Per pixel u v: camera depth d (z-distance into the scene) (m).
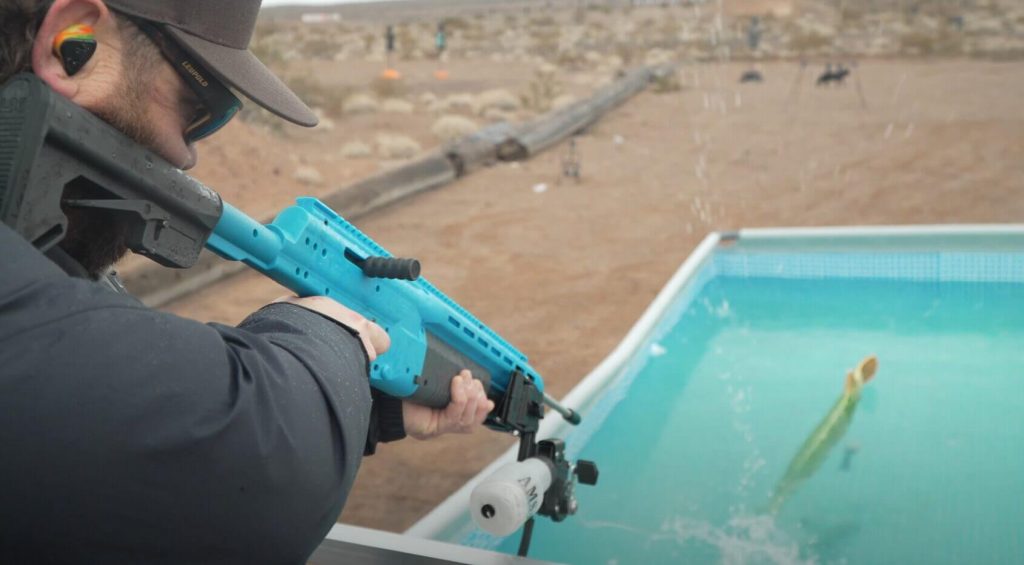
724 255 7.52
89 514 0.66
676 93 20.50
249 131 12.60
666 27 42.25
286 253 1.14
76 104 0.78
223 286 7.50
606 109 17.98
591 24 48.12
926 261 6.95
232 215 1.03
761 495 3.61
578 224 9.69
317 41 41.53
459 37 43.44
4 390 0.63
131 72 0.82
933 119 14.60
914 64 23.34
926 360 5.27
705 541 3.26
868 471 3.76
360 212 10.16
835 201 10.20
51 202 0.76
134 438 0.65
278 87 0.91
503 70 28.39
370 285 1.31
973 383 4.81
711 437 4.32
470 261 8.35
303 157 12.77
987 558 2.99
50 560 0.68
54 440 0.63
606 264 8.10
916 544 3.11
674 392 5.01
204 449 0.68
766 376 5.20
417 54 35.28
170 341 0.69
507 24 50.44
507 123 14.66
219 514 0.70
